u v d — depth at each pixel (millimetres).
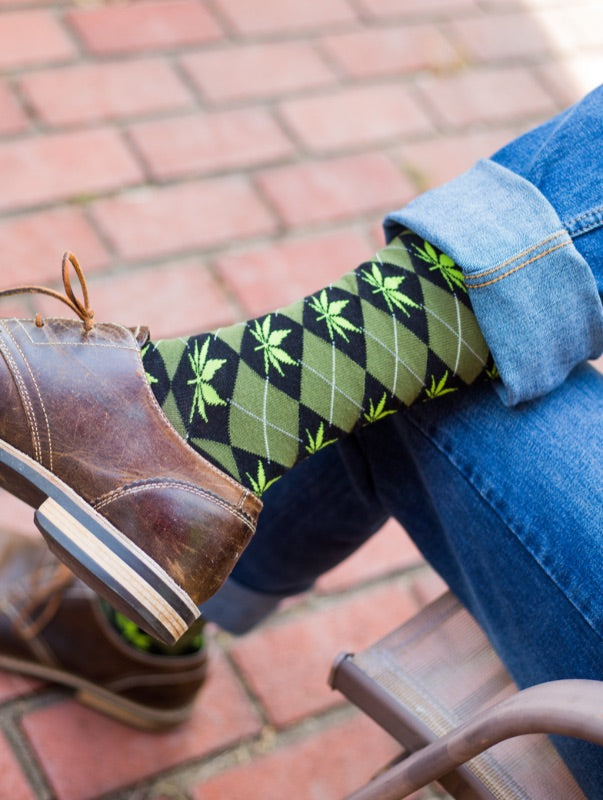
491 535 1286
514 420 1296
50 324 1281
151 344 1292
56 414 1270
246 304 1796
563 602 1263
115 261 1788
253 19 2084
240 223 1857
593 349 1295
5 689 1547
